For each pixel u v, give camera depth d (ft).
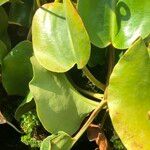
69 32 0.87
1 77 1.02
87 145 1.07
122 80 0.84
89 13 0.91
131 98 0.85
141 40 0.82
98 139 0.97
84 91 0.99
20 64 0.98
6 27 1.05
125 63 0.83
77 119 0.94
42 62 0.91
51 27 0.94
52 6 0.94
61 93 0.92
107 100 0.86
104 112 1.00
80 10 0.90
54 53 0.93
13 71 0.98
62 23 0.93
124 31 0.91
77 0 0.90
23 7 1.08
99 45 0.92
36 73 0.91
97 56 1.01
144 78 0.84
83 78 1.03
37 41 0.94
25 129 0.99
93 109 0.95
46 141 0.87
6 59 0.97
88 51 0.86
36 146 0.99
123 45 0.90
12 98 1.07
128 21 0.91
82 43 0.86
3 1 0.93
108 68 0.98
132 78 0.84
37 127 0.99
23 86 1.01
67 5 0.83
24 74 0.99
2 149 1.09
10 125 1.02
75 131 0.94
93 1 0.91
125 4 0.91
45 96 0.90
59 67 0.91
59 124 0.91
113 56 0.96
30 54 0.98
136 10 0.90
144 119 0.85
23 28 1.09
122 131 0.84
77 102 0.94
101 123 0.98
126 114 0.84
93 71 1.05
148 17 0.89
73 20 0.84
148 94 0.85
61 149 0.89
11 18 1.08
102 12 0.92
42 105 0.89
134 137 0.84
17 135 1.09
